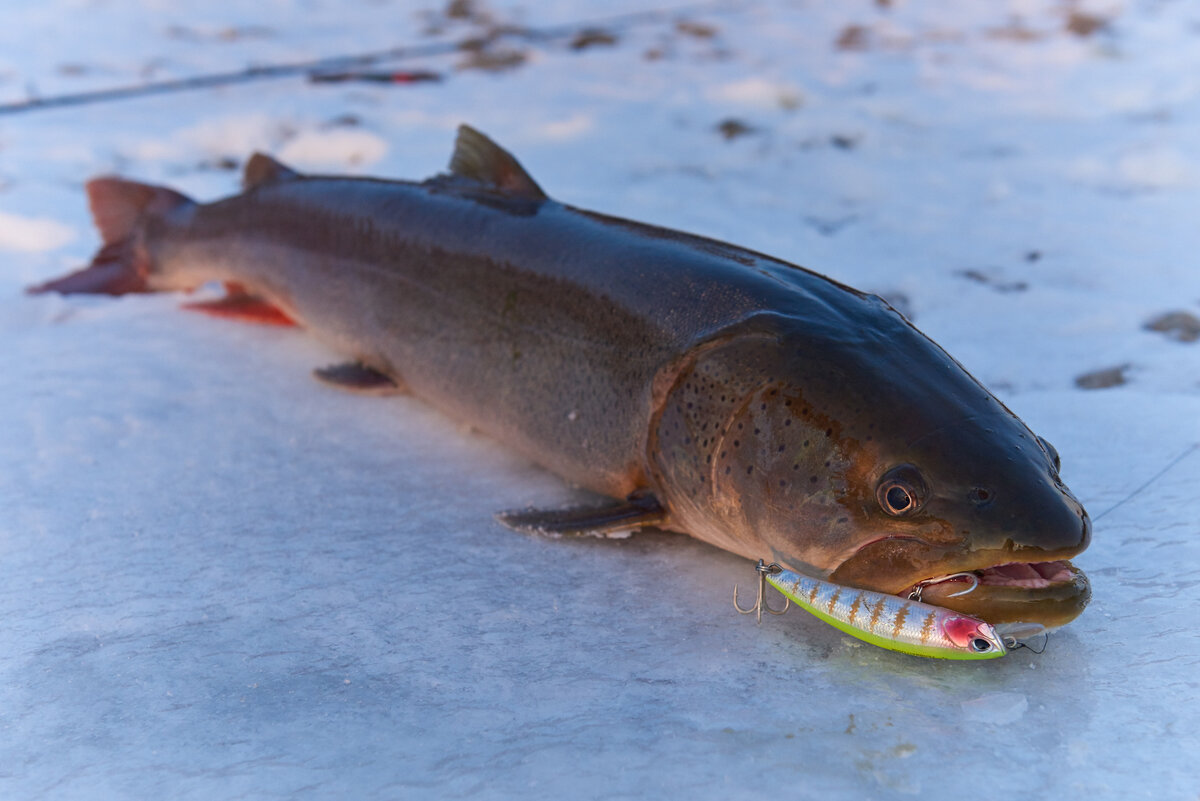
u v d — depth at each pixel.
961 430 0.84
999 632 0.82
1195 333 1.17
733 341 0.92
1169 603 0.86
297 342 1.25
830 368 0.88
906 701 0.81
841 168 1.70
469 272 1.08
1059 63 2.33
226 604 0.89
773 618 0.88
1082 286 1.27
